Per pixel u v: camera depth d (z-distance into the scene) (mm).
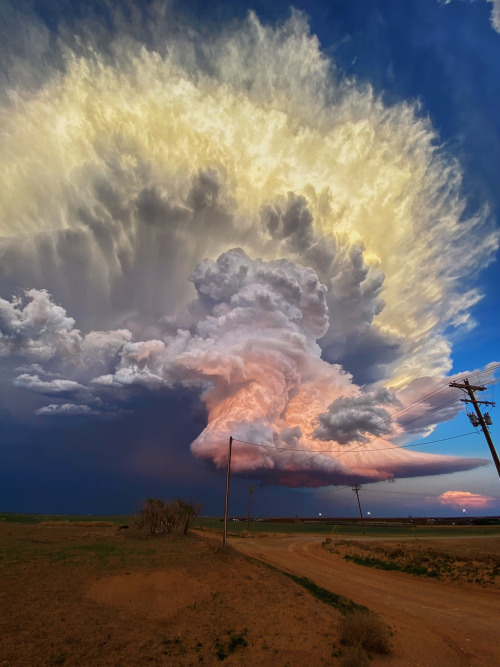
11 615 12977
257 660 10391
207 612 15000
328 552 44062
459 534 85438
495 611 16609
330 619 14117
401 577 26812
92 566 22891
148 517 51438
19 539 36406
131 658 10164
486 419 24375
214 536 61344
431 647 11914
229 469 38219
